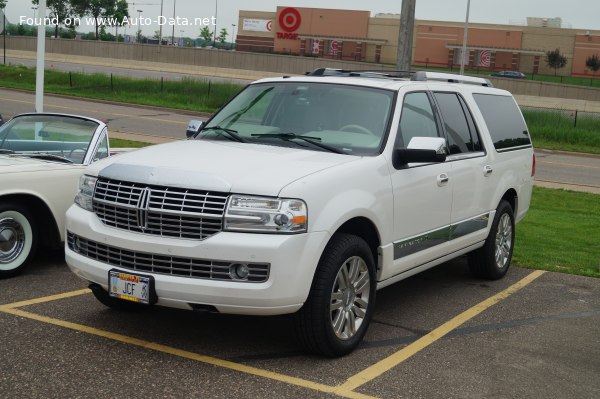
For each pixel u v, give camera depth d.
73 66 63.44
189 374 4.71
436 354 5.33
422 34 89.12
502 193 7.49
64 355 4.93
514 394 4.64
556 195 15.25
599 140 30.28
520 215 8.22
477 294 7.15
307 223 4.69
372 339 5.62
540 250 9.49
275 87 6.32
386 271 5.59
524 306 6.77
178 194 4.76
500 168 7.50
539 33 86.50
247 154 5.29
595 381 4.94
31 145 7.62
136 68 66.88
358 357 5.19
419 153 5.57
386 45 90.81
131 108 32.97
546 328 6.11
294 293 4.65
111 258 4.97
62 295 6.35
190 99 36.84
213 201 4.68
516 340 5.75
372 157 5.47
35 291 6.43
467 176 6.73
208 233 4.67
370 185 5.29
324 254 4.92
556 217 12.43
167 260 4.72
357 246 5.11
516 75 78.88
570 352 5.52
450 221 6.49
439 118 6.52
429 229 6.13
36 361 4.80
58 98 34.59
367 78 6.33
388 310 6.47
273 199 4.63
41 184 6.85
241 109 6.25
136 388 4.45
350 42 92.00
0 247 6.73
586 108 56.59
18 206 6.77
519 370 5.08
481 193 7.07
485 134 7.29
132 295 4.80
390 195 5.50
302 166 5.04
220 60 65.31
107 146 7.59
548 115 33.38
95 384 4.47
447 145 6.53
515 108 8.39
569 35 86.00
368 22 91.56
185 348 5.20
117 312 5.95
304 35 94.00
